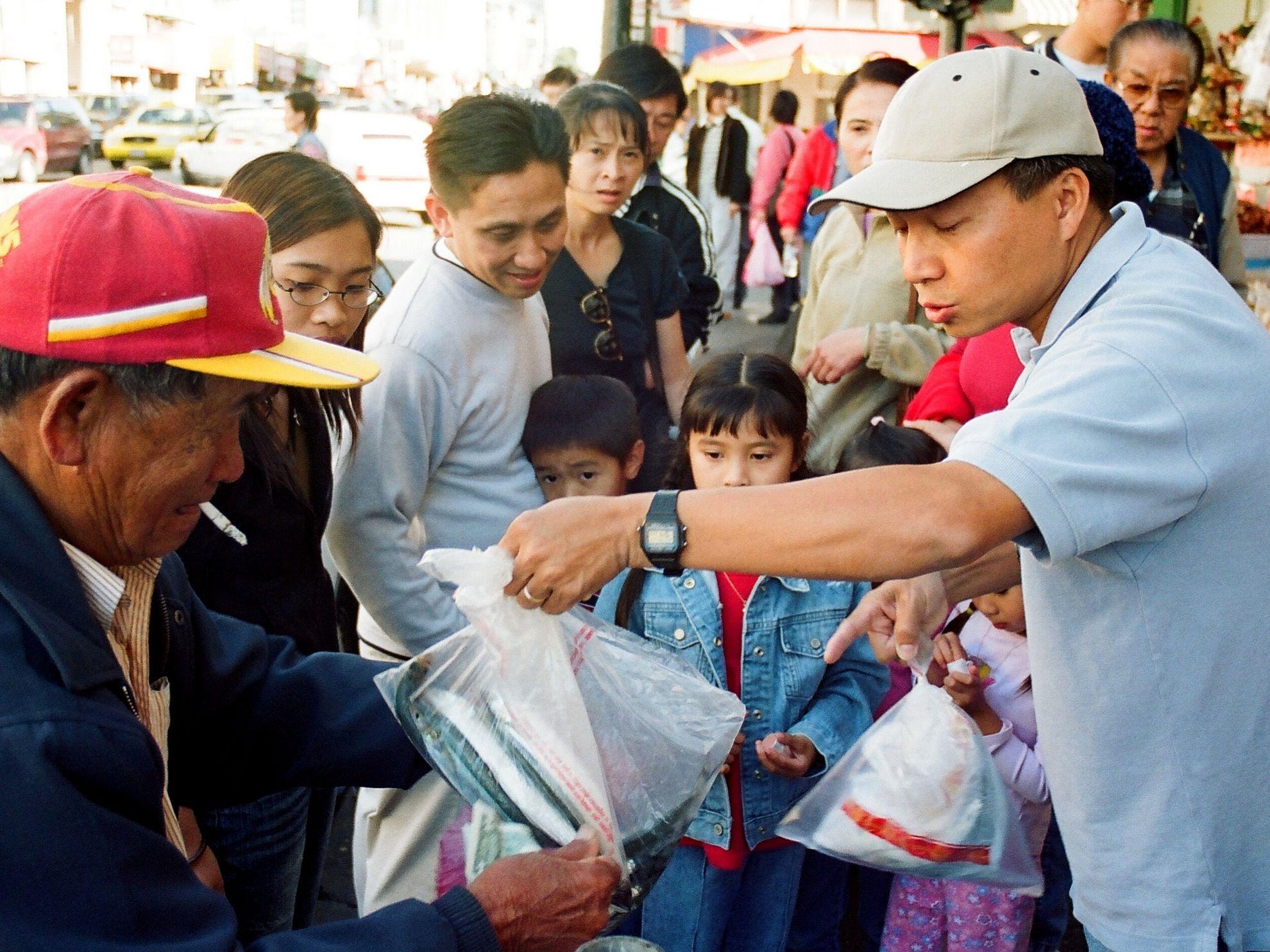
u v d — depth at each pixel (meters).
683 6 12.28
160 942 1.15
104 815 1.12
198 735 1.64
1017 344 1.68
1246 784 1.48
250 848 2.11
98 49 22.53
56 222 1.15
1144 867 1.51
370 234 2.16
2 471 1.18
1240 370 1.38
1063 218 1.45
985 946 2.30
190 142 16.66
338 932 1.27
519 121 2.28
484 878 1.37
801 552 1.33
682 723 1.65
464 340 2.31
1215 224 3.51
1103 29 3.68
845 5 13.67
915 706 1.98
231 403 1.25
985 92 1.39
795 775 2.07
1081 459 1.31
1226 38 6.14
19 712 1.09
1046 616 1.52
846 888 2.62
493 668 1.53
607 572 1.43
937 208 1.43
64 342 1.13
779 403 2.22
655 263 3.29
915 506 1.30
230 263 1.22
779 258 10.25
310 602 2.10
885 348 3.19
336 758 1.68
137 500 1.23
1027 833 2.26
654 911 2.17
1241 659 1.44
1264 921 1.52
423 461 2.27
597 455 2.51
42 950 1.07
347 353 1.35
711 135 10.05
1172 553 1.40
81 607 1.19
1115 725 1.48
